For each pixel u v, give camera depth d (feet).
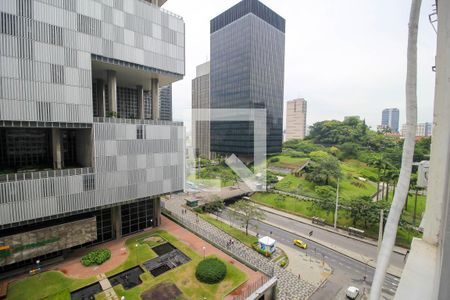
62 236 86.22
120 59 94.63
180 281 77.15
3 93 71.61
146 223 119.75
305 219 157.17
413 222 117.29
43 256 86.58
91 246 99.35
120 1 93.81
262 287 75.66
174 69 111.24
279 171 227.61
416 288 9.83
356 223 140.87
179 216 150.61
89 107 87.76
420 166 16.70
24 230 82.58
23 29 74.08
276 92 254.47
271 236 131.64
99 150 91.71
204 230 124.67
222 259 91.56
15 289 71.77
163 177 110.73
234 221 150.51
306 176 203.62
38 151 98.94
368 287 89.92
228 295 71.51
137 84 127.03
